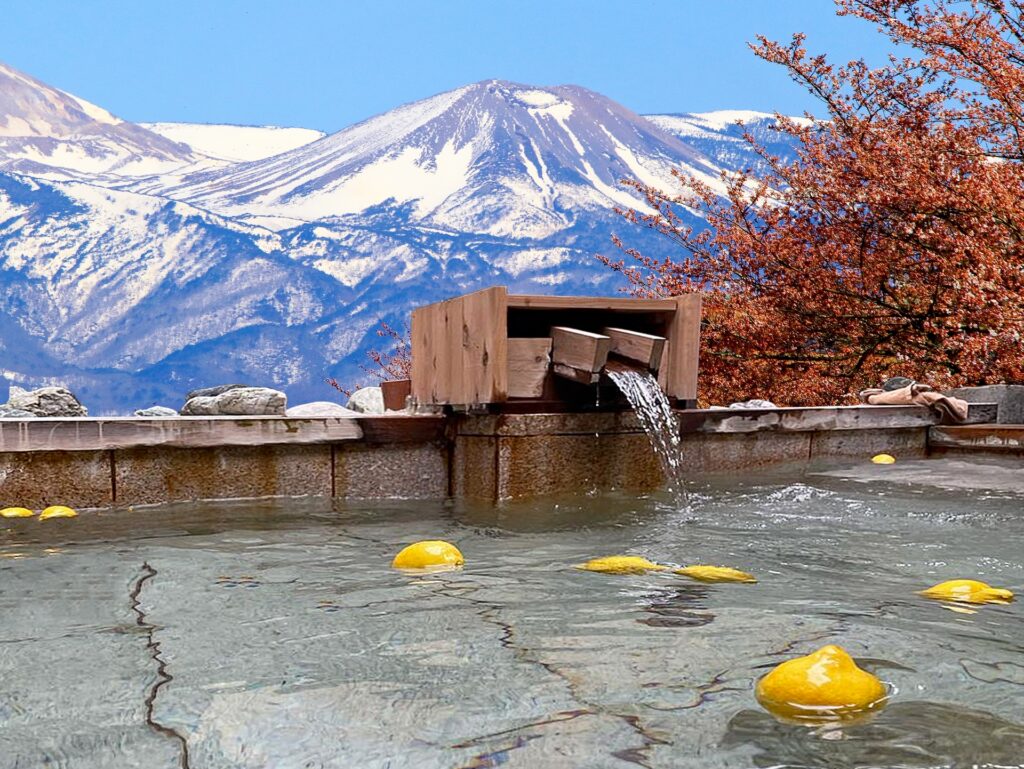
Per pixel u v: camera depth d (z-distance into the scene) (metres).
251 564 3.23
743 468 6.21
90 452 4.54
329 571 3.10
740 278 12.02
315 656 2.04
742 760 1.43
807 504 4.79
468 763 1.44
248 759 1.48
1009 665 1.94
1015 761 1.42
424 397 5.78
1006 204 8.70
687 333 5.42
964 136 9.68
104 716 1.68
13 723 1.64
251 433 4.87
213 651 2.09
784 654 2.03
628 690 1.78
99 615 2.47
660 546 3.62
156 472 4.71
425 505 4.86
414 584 2.87
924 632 2.23
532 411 5.13
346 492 5.13
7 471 4.38
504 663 1.97
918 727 1.57
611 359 5.38
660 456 5.36
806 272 11.12
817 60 11.47
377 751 1.50
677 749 1.48
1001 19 10.09
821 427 6.56
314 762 1.46
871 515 4.42
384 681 1.86
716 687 1.80
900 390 7.44
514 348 5.10
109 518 4.30
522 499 5.03
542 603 2.57
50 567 3.17
